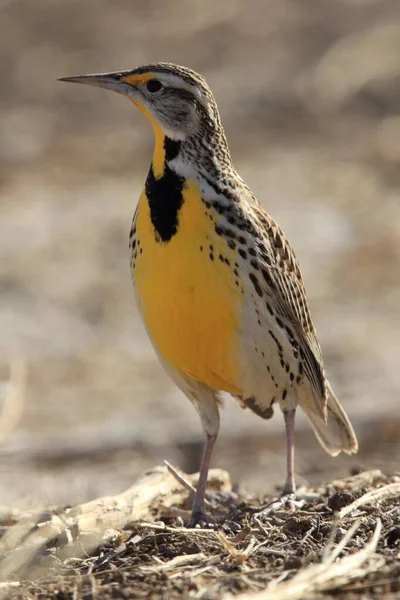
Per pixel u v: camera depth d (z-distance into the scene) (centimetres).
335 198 1978
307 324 878
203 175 809
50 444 1306
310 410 912
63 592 673
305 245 1820
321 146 2220
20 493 1173
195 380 852
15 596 674
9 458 1284
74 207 1962
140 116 2405
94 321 1648
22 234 1859
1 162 2164
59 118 2381
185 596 649
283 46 2603
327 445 940
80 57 2598
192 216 795
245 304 802
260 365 825
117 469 1271
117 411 1412
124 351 1580
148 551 745
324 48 2569
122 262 1783
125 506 818
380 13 2669
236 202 808
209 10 2756
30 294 1695
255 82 2477
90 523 790
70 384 1480
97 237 1844
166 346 827
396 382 1462
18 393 1334
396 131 2258
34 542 757
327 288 1697
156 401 1438
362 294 1678
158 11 2780
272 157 2170
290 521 776
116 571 701
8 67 2558
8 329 1620
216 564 700
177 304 799
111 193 2020
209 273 792
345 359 1525
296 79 2477
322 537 741
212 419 865
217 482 930
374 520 747
